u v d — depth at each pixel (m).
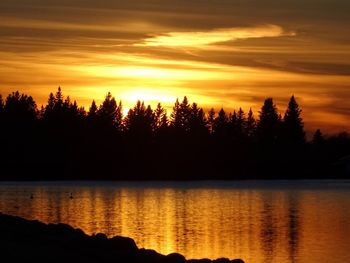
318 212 86.56
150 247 50.84
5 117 180.00
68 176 178.62
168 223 69.38
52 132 180.88
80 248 28.84
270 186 160.38
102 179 181.62
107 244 30.08
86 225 65.88
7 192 123.69
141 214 80.75
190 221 72.06
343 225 68.81
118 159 184.25
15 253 26.00
